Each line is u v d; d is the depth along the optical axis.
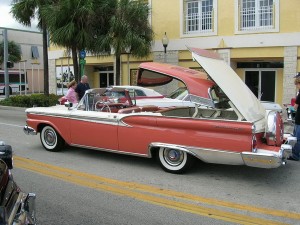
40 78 46.34
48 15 17.45
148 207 5.11
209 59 6.82
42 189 5.85
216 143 6.08
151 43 19.61
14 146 8.97
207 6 18.97
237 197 5.52
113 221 4.64
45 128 8.38
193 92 6.63
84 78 13.05
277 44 17.14
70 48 18.28
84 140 7.63
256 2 17.66
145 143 6.77
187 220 4.68
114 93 8.14
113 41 17.42
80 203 5.26
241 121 5.89
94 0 17.56
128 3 17.61
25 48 45.28
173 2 19.69
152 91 10.83
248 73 18.78
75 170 6.89
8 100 21.05
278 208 5.10
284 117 14.95
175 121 6.41
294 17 16.70
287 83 17.11
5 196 2.71
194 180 6.32
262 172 6.87
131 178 6.42
